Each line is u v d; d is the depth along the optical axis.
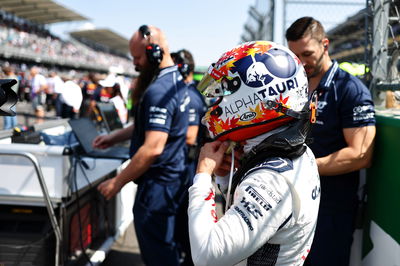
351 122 1.66
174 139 2.02
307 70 1.75
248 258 0.92
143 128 2.02
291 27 1.74
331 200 1.74
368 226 1.87
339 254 1.75
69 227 2.16
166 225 2.02
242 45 1.00
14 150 1.86
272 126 0.93
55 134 2.86
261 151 0.92
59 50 28.59
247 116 0.93
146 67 2.13
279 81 0.92
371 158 1.70
